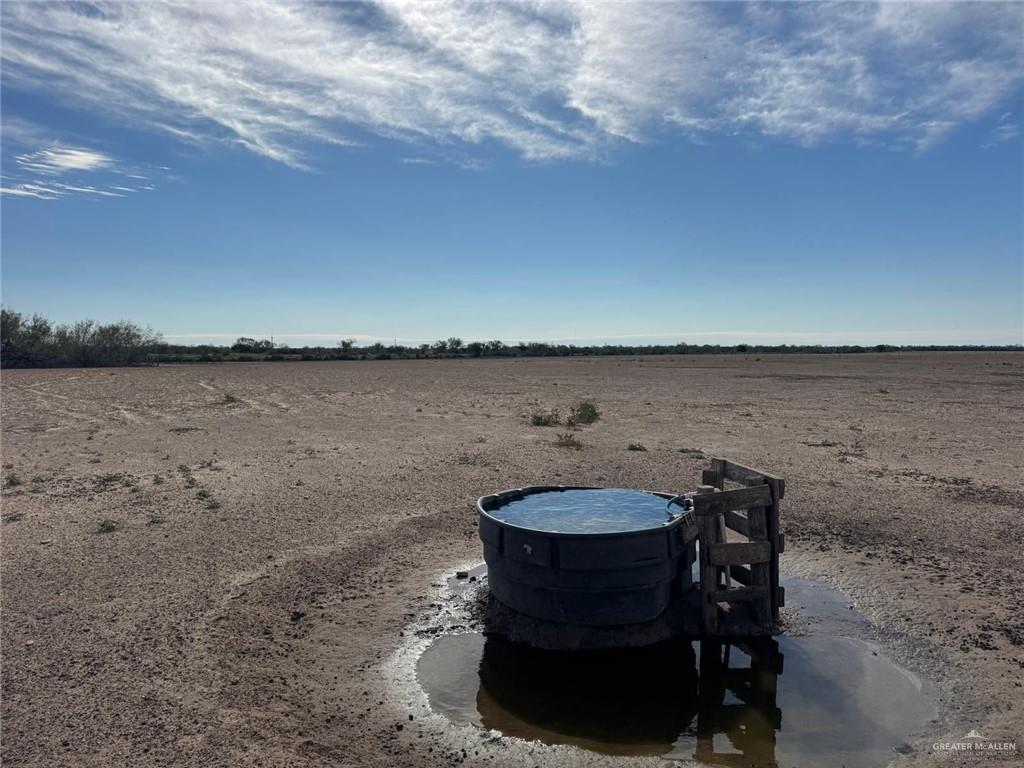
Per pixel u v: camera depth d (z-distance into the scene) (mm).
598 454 15305
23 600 6867
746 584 7051
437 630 6449
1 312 63000
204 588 7270
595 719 4961
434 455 15258
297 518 10031
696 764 4391
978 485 11867
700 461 14375
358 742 4590
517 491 8086
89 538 8945
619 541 5957
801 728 4824
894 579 7555
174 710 4875
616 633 6160
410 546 8836
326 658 5848
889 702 5141
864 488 11719
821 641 6203
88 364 66812
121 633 6141
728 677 5586
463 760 4414
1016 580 7395
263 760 4305
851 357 92312
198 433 19078
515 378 45812
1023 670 5484
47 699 4992
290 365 70500
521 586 6352
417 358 99375
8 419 22266
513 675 5617
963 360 77562
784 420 21688
